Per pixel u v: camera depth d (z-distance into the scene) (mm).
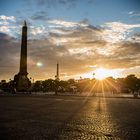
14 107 41625
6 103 52500
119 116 29703
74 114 31203
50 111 34812
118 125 22000
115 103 57625
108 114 31969
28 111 34500
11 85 156000
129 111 36812
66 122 23422
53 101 62031
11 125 21109
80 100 69000
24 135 16547
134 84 181875
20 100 65062
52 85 180000
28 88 144125
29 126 20594
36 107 42000
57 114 30828
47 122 23234
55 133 17406
